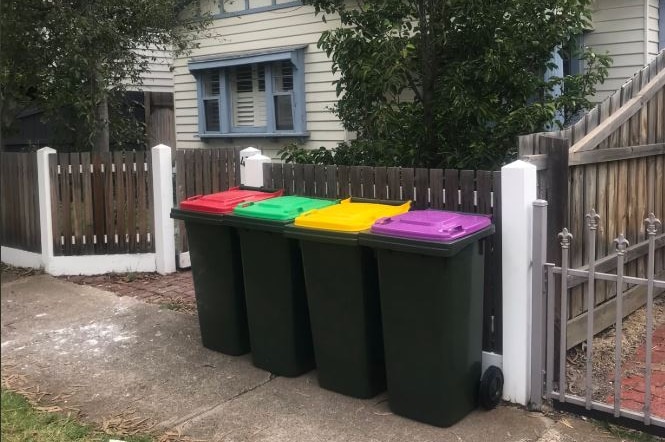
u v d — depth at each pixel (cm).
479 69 604
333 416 418
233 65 1159
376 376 441
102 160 760
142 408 438
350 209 453
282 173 563
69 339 566
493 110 623
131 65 877
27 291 709
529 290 416
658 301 628
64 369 504
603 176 521
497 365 433
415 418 407
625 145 545
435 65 639
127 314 627
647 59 865
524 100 640
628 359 496
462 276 388
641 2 856
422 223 396
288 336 471
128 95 1173
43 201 764
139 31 839
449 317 386
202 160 777
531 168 412
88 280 752
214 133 1226
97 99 805
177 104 1293
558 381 430
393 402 416
